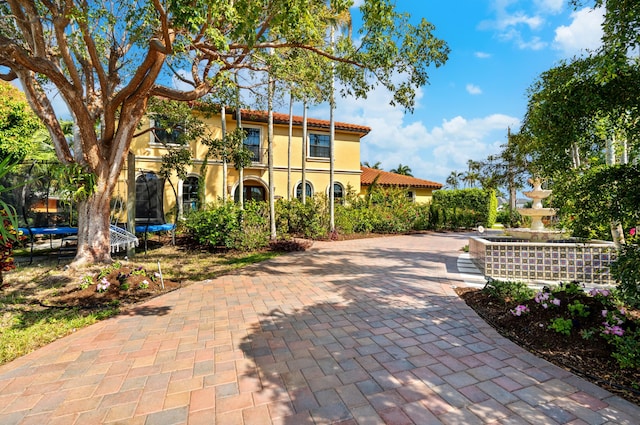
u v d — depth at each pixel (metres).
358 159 21.17
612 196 3.16
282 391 2.66
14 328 4.02
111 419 2.32
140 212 11.70
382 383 2.77
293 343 3.59
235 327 4.08
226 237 10.36
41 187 9.20
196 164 16.66
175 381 2.82
